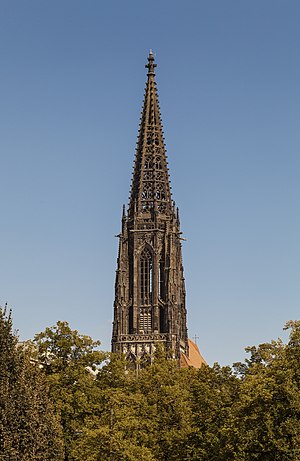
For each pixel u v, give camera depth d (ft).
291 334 352.90
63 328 444.14
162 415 419.33
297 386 337.93
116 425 378.73
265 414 329.72
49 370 431.43
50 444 330.75
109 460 362.53
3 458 306.35
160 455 397.39
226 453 348.59
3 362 328.90
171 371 472.03
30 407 322.34
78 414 409.08
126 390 445.37
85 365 437.99
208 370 421.59
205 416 386.32
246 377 387.96
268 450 328.49
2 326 336.70
